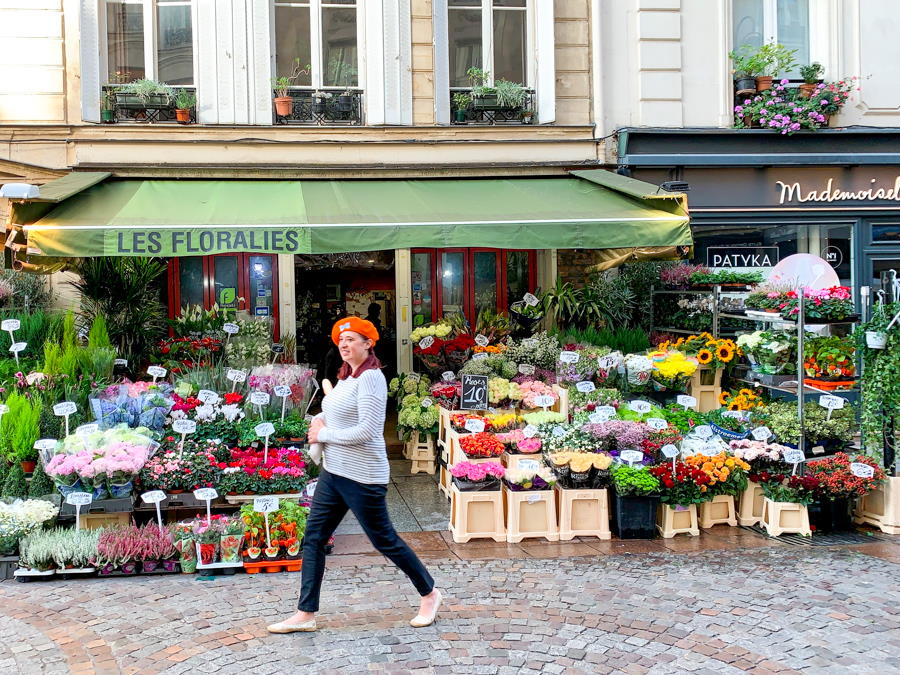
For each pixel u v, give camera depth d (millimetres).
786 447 7219
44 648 4797
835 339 7965
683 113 10664
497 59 10734
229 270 10828
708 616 5297
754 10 11117
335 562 6348
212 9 9852
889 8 11070
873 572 6121
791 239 11086
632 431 7363
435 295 11305
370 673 4512
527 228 8102
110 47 9969
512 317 11039
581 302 10344
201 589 5758
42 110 9578
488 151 10320
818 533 7207
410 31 10234
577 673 4535
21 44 9523
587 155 10531
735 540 6988
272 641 4898
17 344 7875
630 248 9680
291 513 6191
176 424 6895
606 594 5684
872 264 11172
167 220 7840
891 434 7285
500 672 4543
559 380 9023
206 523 6324
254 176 9945
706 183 10609
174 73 10094
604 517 7027
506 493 7109
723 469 6992
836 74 11008
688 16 10664
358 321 5027
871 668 4578
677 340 10148
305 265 11500
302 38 10297
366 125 10164
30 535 6039
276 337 10914
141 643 4863
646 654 4766
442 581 5941
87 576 6023
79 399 7379
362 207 8742
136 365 9508
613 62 10555
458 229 7996
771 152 10727
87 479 6281
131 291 9398
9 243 7762
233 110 9898
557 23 10500
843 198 10891
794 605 5465
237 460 6992
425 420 8938
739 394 8914
